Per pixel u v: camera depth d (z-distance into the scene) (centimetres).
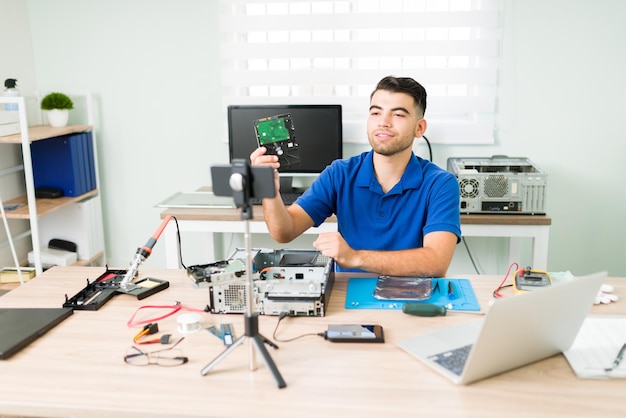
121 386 117
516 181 263
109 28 315
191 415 108
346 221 200
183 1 308
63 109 305
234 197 117
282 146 178
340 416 107
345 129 311
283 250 179
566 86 298
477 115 305
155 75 318
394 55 298
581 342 133
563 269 319
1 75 299
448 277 176
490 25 290
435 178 193
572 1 289
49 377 121
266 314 149
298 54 304
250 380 119
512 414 107
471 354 111
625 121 300
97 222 325
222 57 308
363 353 130
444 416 106
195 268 163
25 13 314
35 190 304
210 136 323
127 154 329
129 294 162
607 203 310
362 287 168
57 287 172
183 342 136
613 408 109
